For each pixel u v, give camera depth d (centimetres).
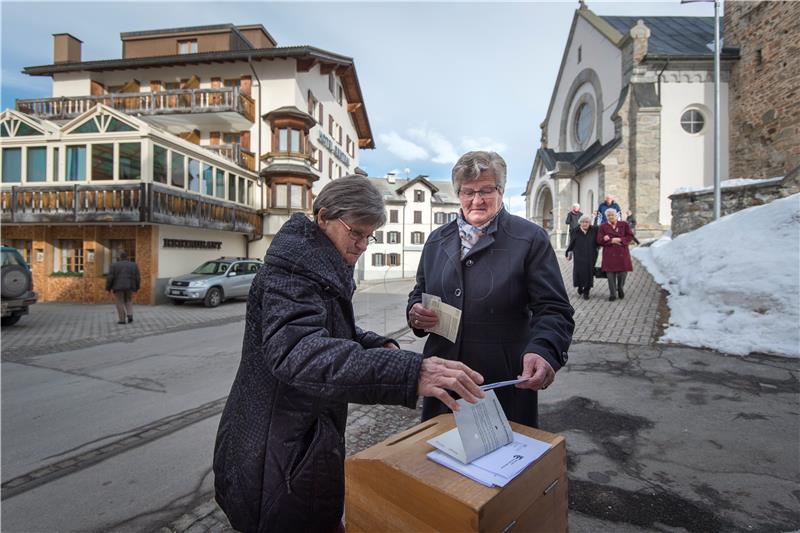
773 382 437
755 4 1722
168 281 1544
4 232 1589
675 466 285
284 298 126
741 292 645
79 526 254
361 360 114
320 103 2495
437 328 192
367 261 4288
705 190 1286
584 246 930
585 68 2364
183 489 294
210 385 545
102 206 1397
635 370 494
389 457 125
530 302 192
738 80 1812
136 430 401
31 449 362
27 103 2031
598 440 326
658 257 1148
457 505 103
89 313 1265
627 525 226
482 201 197
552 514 129
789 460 288
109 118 1420
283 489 132
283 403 133
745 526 223
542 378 156
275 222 2059
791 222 735
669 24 2341
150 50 2462
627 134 1870
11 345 816
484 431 126
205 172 1694
